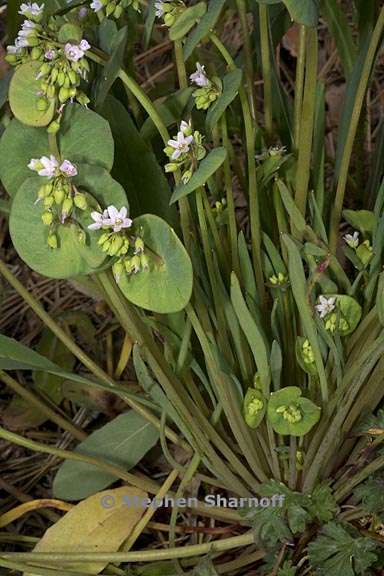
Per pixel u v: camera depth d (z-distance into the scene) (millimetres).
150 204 425
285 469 459
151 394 428
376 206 418
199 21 374
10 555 440
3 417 519
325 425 437
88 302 571
